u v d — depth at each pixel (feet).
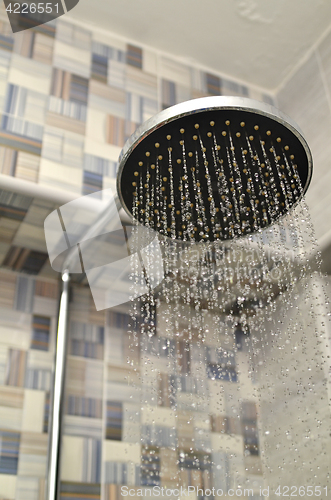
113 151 5.99
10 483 4.96
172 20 6.86
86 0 6.59
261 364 6.51
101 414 5.74
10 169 5.19
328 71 6.76
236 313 7.08
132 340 6.34
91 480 5.33
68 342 5.92
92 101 6.22
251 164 3.96
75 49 6.50
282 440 6.33
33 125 5.61
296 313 6.47
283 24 6.88
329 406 5.85
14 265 5.98
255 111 3.49
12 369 5.51
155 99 6.76
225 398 6.58
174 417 6.14
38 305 5.99
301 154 3.84
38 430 5.34
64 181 5.43
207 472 5.97
